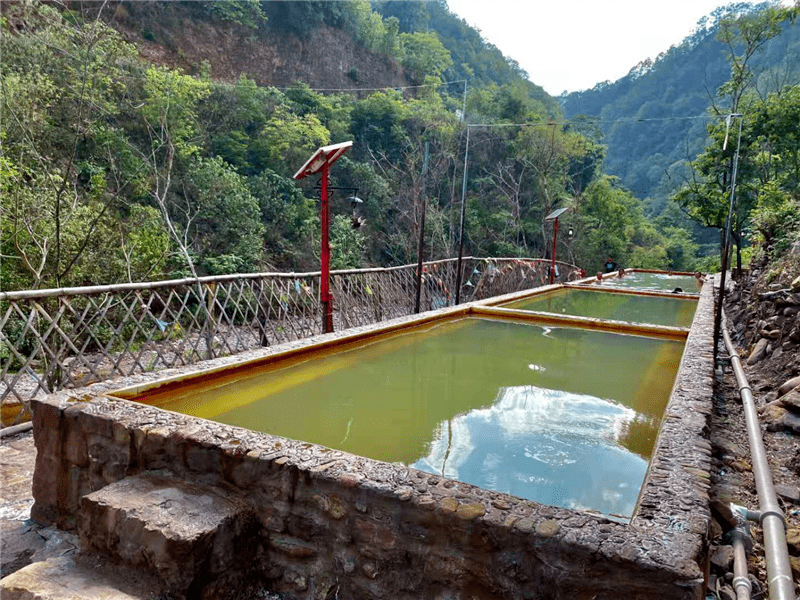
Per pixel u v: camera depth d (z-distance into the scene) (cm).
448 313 468
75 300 558
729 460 253
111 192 957
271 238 1306
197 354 430
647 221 2933
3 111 660
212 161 1188
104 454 189
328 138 1644
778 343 397
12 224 578
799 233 499
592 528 127
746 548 180
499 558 132
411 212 1664
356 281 547
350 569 152
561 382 306
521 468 196
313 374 315
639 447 217
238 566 159
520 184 2036
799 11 1078
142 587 150
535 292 712
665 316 593
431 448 212
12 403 346
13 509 211
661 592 114
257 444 170
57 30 834
